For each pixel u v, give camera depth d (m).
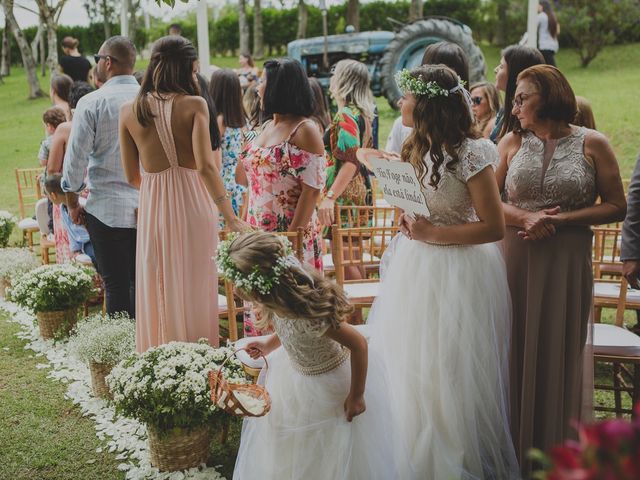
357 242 4.59
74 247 5.29
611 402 3.69
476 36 22.91
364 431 2.51
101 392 3.77
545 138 2.70
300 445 2.49
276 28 26.27
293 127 3.26
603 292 3.60
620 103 11.91
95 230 3.98
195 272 3.42
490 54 21.08
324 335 2.39
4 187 10.46
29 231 6.66
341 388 2.50
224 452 3.23
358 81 4.35
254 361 3.06
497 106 4.73
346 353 2.54
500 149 2.90
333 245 3.66
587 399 2.82
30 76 20.45
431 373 2.68
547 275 2.69
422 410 2.71
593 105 12.00
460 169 2.56
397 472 2.66
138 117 3.26
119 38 3.88
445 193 2.61
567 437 2.74
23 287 4.62
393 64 10.77
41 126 16.22
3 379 4.11
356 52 11.01
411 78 2.57
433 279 2.67
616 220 2.66
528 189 2.72
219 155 3.93
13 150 13.59
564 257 2.67
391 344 2.81
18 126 16.50
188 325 3.46
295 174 3.28
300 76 3.26
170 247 3.36
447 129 2.54
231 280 2.37
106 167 3.88
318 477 2.48
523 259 2.75
